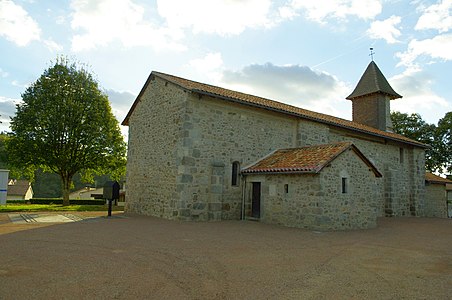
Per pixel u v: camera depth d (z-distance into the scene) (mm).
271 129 14023
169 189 12016
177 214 11336
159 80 13797
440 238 9672
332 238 8773
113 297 3871
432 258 6641
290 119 14672
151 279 4625
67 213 13742
